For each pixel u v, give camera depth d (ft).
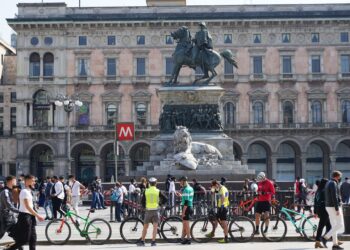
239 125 335.26
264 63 339.98
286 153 343.05
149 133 335.06
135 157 344.08
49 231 85.61
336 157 335.67
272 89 339.57
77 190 124.26
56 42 341.62
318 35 341.41
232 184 141.08
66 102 214.90
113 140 335.67
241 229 86.69
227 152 154.51
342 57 341.21
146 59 341.21
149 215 82.23
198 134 156.04
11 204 69.82
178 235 87.66
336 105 339.16
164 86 159.02
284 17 337.11
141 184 117.29
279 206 111.04
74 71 341.41
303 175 334.24
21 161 336.29
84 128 336.90
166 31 340.80
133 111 339.98
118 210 121.39
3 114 376.68
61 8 342.23
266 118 337.93
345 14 338.13
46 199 126.52
